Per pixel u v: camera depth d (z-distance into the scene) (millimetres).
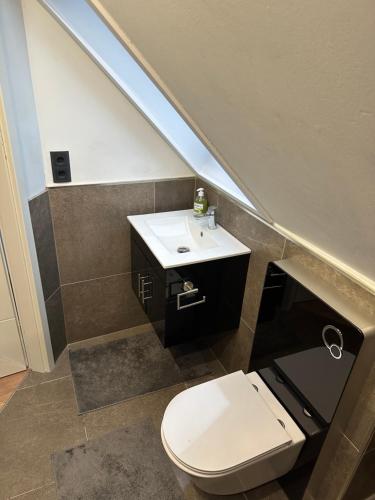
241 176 1341
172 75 1075
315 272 1331
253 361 1674
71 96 1670
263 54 590
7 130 1408
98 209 1964
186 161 2020
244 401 1433
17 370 2047
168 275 1635
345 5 392
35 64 1551
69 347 2250
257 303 1775
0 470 1573
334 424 1229
